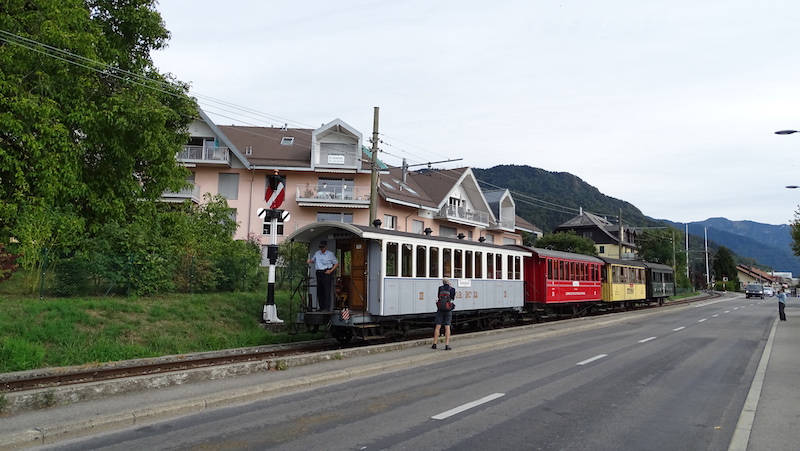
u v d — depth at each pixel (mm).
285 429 6410
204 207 22359
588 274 28266
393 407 7516
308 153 38906
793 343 15844
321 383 9219
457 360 12086
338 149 37531
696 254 114188
